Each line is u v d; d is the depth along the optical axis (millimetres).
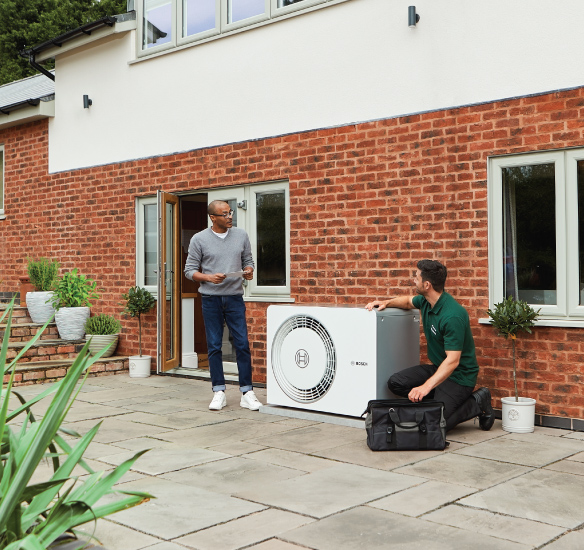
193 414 6137
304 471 4305
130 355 9047
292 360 5984
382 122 6500
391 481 4066
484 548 3027
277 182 7465
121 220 9086
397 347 5633
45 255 10117
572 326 5391
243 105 7684
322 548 3053
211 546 3090
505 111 5750
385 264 6488
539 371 5582
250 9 7680
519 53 5668
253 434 5340
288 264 7355
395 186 6414
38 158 10195
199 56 8125
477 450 4801
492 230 5875
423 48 6219
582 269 5469
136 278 8969
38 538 2410
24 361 8406
